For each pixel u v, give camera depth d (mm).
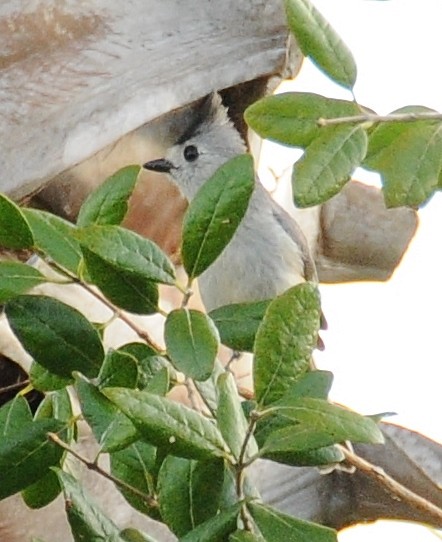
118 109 5523
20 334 4117
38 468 4043
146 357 4059
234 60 5816
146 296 4008
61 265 4094
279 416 3760
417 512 6297
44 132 5488
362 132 3779
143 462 4113
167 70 5691
